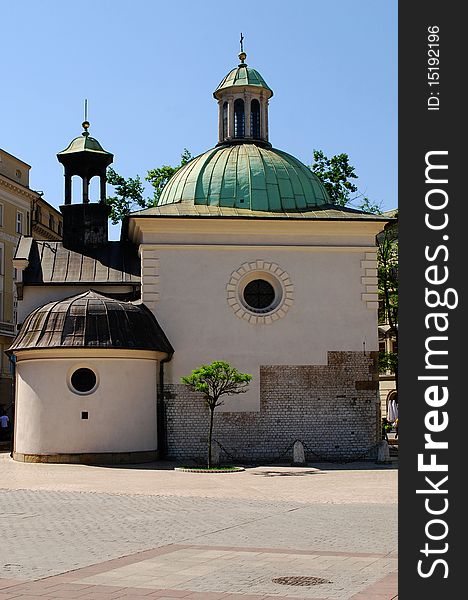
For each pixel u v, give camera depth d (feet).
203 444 103.45
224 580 33.06
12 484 74.74
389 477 84.23
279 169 115.65
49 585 31.96
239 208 112.06
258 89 123.65
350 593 30.86
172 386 104.22
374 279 109.19
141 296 106.93
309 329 107.34
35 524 49.65
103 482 76.95
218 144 123.85
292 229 108.58
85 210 119.96
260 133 123.44
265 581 32.91
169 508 58.08
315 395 106.32
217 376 92.58
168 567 35.65
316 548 40.96
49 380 96.73
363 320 108.47
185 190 115.14
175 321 105.60
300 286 108.06
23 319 111.45
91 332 96.84
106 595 30.30
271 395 105.60
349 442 106.01
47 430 96.22
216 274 106.93
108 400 96.73
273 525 49.42
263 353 106.22
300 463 98.37
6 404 193.57
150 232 106.73
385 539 43.93
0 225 198.49
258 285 109.09
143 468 92.22
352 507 59.36
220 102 124.88
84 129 124.77
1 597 29.91
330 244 109.19
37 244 119.55
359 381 107.14
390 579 33.35
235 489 71.92
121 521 51.06
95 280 113.09
